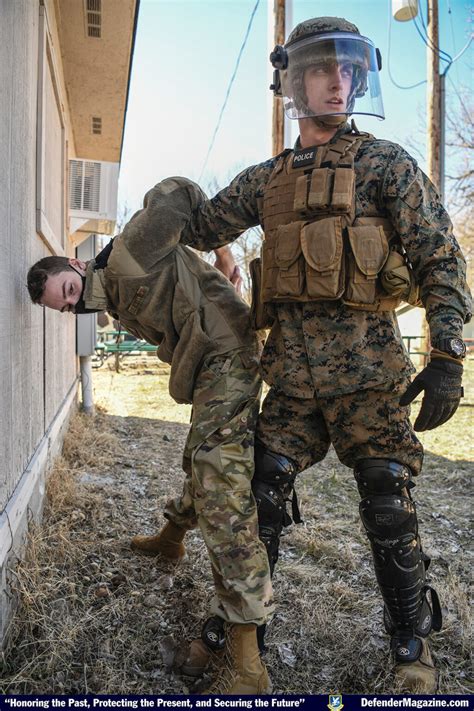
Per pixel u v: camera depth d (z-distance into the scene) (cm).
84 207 567
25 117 250
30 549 231
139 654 197
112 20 457
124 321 212
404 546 182
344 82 188
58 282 200
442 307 169
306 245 175
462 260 174
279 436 189
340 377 179
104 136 732
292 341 186
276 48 197
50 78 377
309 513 334
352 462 189
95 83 570
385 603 192
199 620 220
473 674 196
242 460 185
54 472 338
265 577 174
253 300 199
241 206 207
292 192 186
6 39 202
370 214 179
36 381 293
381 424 181
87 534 285
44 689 179
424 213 173
